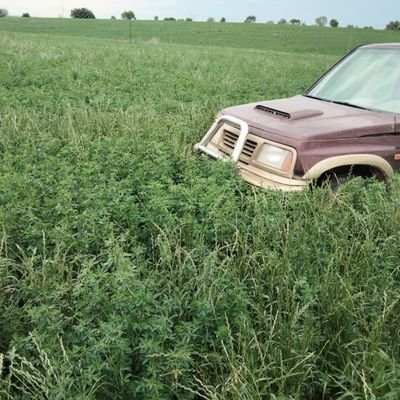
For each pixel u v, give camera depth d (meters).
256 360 2.65
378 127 4.81
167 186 4.88
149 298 2.71
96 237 3.66
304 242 3.61
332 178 4.84
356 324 2.94
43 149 6.06
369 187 4.43
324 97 6.04
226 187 4.30
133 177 4.97
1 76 11.65
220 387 2.58
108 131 7.49
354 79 5.99
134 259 3.69
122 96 10.38
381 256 3.54
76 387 2.35
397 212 3.99
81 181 4.80
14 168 5.39
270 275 3.33
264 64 20.45
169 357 2.44
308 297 2.94
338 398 2.41
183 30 61.81
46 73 12.30
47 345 2.53
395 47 5.98
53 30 56.09
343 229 3.87
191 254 3.54
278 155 4.71
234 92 11.42
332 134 4.62
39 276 3.28
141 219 4.04
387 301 3.02
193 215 4.16
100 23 69.12
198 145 5.86
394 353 2.76
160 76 13.28
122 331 2.54
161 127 7.46
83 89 10.73
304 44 49.44
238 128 5.25
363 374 2.36
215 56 23.50
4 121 7.59
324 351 2.86
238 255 3.64
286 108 5.29
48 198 4.34
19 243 3.85
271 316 2.91
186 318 2.98
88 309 2.77
